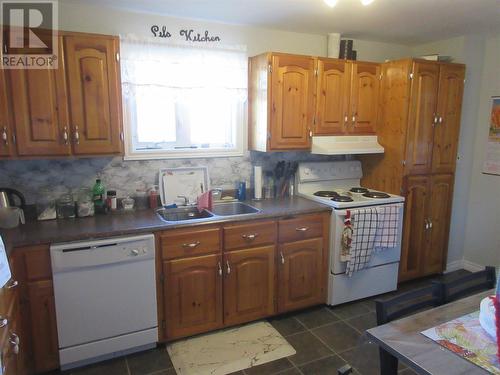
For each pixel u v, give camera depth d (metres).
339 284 2.84
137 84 2.54
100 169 2.58
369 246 2.84
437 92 3.09
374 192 3.19
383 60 3.51
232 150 2.99
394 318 1.46
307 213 2.69
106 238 2.08
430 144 3.14
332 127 2.97
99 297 2.11
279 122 2.76
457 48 3.25
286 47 3.06
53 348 2.06
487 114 3.35
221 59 2.78
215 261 2.41
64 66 2.11
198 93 2.74
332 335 2.54
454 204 3.48
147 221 2.33
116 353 2.27
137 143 2.70
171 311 2.34
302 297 2.78
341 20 2.73
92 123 2.21
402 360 1.18
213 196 2.93
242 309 2.56
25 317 1.97
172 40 2.60
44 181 2.44
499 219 3.33
